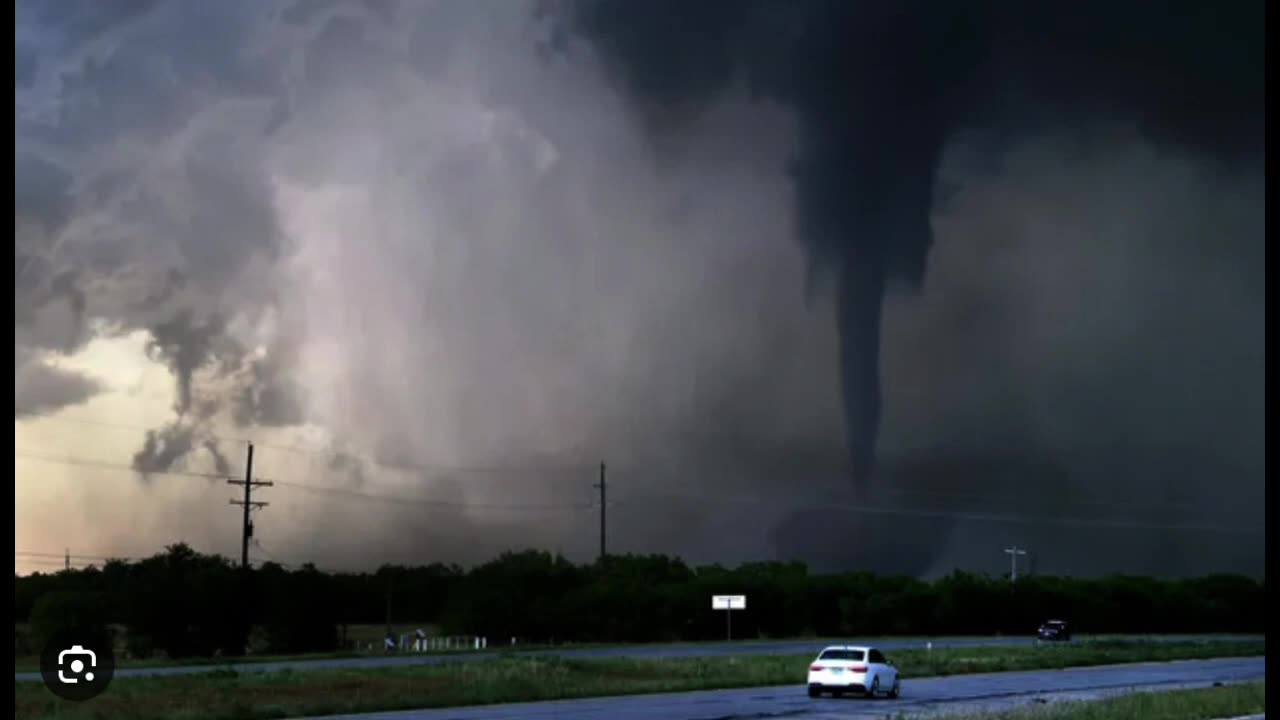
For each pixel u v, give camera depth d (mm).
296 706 42000
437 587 162250
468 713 39594
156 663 71062
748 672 64125
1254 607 170000
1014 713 34062
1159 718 33594
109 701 42281
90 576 98750
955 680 62812
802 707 42469
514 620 121938
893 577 156625
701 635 132000
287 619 97375
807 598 143500
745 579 143500
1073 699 45094
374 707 41688
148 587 94750
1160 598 163250
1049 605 153500
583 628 124125
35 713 38594
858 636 140750
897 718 34438
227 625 95000
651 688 51781
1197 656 93938
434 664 61312
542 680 53906
